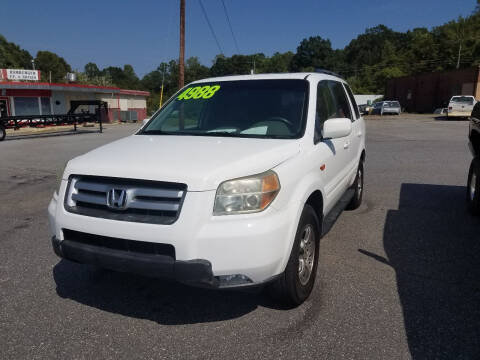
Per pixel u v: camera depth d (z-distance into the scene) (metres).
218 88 4.32
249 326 3.01
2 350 2.77
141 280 3.81
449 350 2.68
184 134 3.86
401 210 6.01
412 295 3.43
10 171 9.88
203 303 3.37
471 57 64.25
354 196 5.82
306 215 3.22
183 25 23.58
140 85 116.50
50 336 2.92
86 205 2.97
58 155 12.86
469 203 5.79
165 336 2.90
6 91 26.70
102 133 22.95
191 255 2.62
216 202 2.67
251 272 2.69
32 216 6.01
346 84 5.70
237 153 3.03
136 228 2.70
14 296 3.52
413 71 74.38
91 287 3.68
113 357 2.68
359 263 4.11
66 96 31.48
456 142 14.77
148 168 2.80
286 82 4.13
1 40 81.69
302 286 3.23
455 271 3.90
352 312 3.17
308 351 2.70
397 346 2.73
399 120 30.56
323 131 3.77
